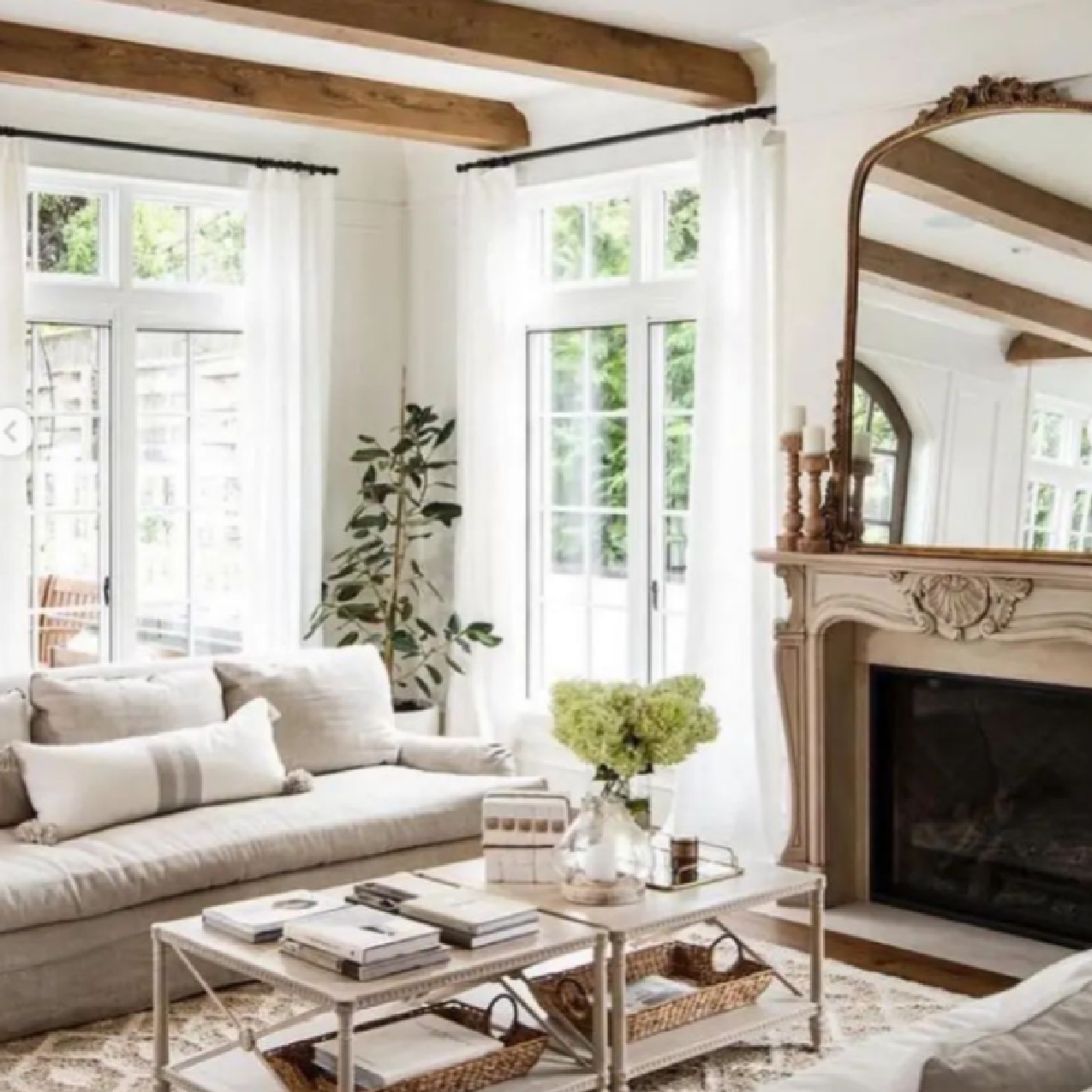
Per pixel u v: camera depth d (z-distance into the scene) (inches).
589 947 132.6
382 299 275.9
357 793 190.2
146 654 252.2
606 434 251.4
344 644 268.8
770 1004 152.8
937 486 192.7
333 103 231.6
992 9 185.3
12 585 225.6
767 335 216.2
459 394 260.7
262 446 253.4
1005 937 193.5
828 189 204.7
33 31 205.2
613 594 252.1
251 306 252.8
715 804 222.5
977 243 187.9
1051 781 190.7
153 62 215.2
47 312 237.8
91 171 236.8
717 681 222.1
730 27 202.2
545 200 256.4
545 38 194.1
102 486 245.9
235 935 132.0
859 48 199.6
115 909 160.9
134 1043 154.6
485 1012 138.9
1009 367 185.5
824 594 200.7
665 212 242.2
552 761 256.7
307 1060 129.5
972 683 196.9
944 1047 69.1
